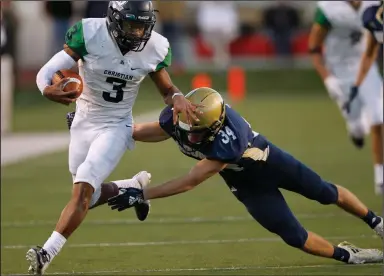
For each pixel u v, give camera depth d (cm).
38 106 5216
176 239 2011
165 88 1656
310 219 2203
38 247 1526
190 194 2623
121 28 1566
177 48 5700
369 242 1931
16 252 1908
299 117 4694
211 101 1488
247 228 2122
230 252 1869
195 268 1730
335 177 2841
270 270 1703
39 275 1521
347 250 1703
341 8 2612
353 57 2692
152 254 1862
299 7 6194
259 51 6050
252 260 1792
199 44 5962
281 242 1959
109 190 1672
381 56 2595
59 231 1541
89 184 1582
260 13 6288
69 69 1605
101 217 2291
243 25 6078
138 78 1642
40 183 2847
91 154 1609
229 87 5744
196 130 1484
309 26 6147
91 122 1666
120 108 1670
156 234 2069
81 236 2056
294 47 6050
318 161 3212
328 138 3869
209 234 2059
